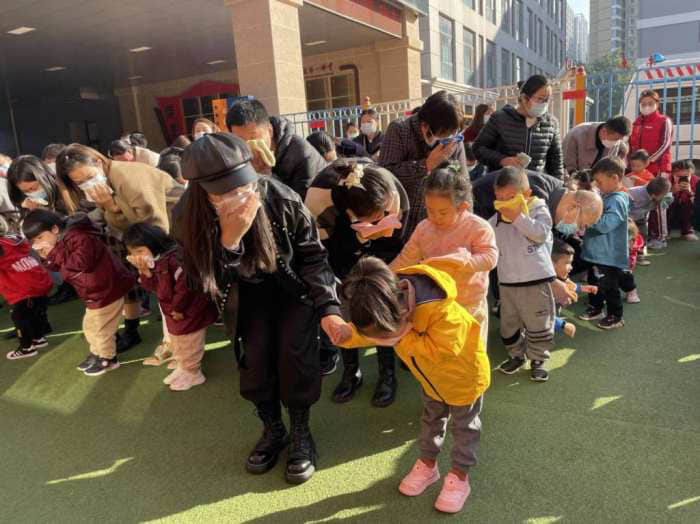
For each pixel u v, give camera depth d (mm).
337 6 10172
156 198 3248
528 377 3002
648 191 4742
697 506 1941
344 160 2473
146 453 2586
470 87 18375
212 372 3404
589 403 2682
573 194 3084
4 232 3719
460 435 2018
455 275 2188
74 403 3143
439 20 15773
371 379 3158
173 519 2119
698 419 2471
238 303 2121
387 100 13258
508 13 23594
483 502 2057
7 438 2812
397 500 2121
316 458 2406
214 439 2668
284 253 2055
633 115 7977
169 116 17297
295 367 2219
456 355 1815
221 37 11938
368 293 1630
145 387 3270
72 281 3383
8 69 14242
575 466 2215
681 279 4445
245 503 2178
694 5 33500
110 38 11508
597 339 3420
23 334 3838
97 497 2289
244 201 1718
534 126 3707
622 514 1936
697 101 7836
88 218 3418
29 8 9242
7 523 2170
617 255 3416
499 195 2654
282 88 8367
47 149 5094
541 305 2816
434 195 2215
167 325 3162
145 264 3031
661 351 3180
